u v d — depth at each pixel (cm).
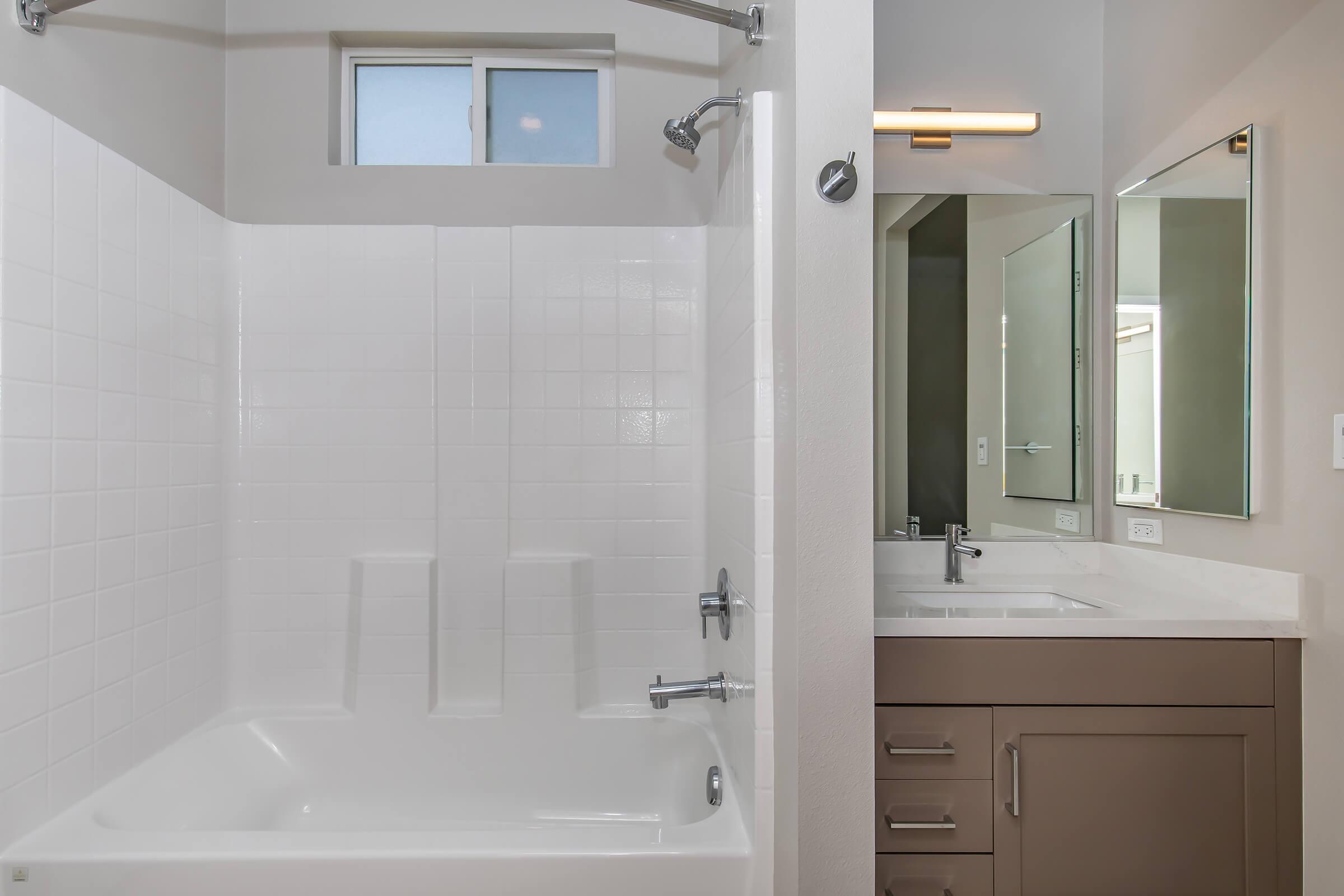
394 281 212
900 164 218
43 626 138
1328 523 143
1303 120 149
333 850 132
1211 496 171
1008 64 216
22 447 133
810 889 115
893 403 217
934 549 214
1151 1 193
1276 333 155
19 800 133
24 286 134
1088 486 215
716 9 143
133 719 164
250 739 196
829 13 116
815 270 115
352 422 211
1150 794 147
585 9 216
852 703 115
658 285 216
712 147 216
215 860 130
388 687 204
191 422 189
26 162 135
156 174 179
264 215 212
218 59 207
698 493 215
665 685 172
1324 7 144
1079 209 216
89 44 156
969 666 149
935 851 148
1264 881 146
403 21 214
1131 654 149
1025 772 148
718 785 163
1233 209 165
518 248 214
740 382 153
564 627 206
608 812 199
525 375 214
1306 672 147
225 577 206
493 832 140
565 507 215
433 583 208
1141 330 196
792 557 118
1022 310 217
